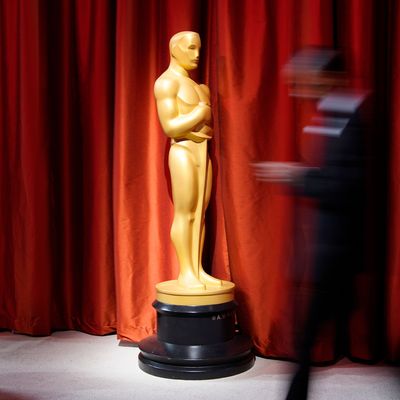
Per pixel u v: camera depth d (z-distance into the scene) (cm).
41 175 339
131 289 323
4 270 358
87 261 349
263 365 291
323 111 197
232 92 299
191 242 290
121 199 321
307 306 198
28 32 335
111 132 342
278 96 300
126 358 303
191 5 314
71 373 280
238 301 306
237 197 300
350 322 294
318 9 282
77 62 346
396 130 277
